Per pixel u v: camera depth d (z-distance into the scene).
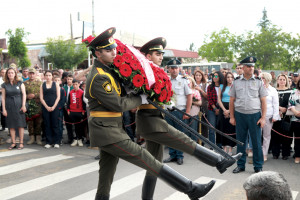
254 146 5.43
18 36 29.03
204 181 5.00
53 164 5.99
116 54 3.02
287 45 38.53
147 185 3.66
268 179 1.39
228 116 6.61
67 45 29.27
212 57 40.66
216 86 7.15
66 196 4.35
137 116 3.42
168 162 6.20
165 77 3.27
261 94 5.38
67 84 8.50
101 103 2.92
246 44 38.53
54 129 7.47
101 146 2.95
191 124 6.57
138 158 2.93
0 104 9.24
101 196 3.35
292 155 7.00
